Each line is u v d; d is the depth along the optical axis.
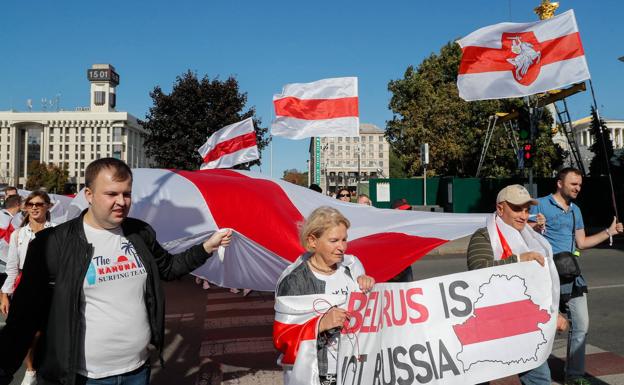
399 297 2.87
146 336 2.58
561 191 4.49
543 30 6.07
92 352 2.41
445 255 14.69
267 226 3.95
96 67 150.38
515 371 3.02
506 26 6.26
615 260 12.80
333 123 8.58
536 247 3.23
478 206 28.14
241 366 5.35
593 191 23.86
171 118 22.00
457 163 35.91
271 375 5.08
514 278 3.10
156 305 2.64
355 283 2.68
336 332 2.59
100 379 2.44
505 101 31.61
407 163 36.34
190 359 5.59
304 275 2.63
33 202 4.88
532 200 3.14
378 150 146.62
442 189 32.16
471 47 6.34
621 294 8.49
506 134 32.25
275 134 8.62
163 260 2.78
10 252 4.91
